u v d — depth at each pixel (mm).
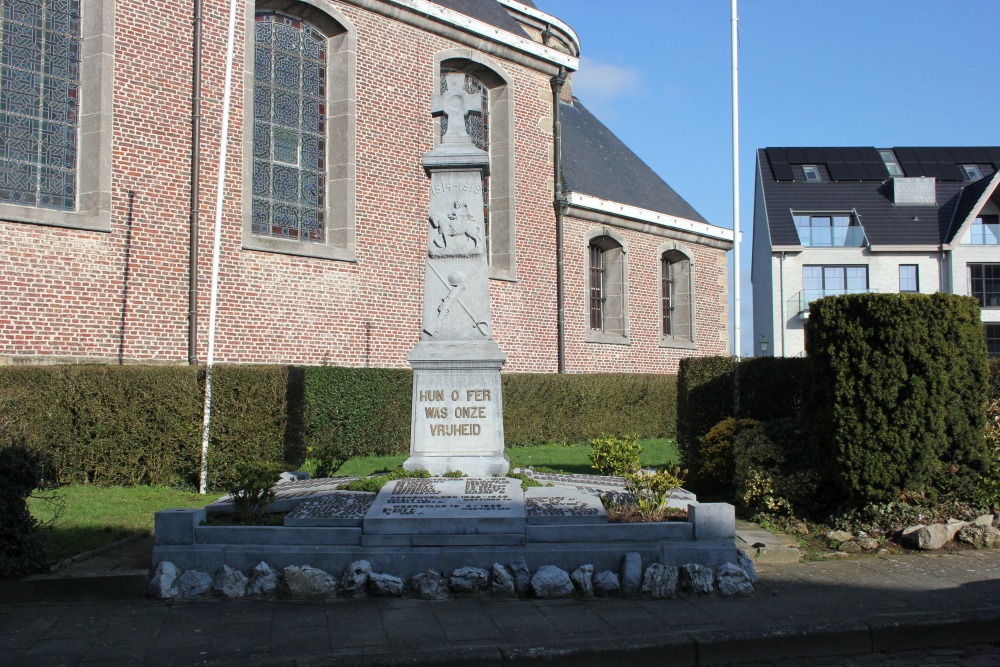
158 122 15234
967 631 6414
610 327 25297
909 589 7273
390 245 18703
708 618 6418
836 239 48188
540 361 22531
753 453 10555
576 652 5738
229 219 16047
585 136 28031
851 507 9633
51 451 11688
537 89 22969
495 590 6957
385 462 14922
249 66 16484
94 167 14492
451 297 9789
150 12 15227
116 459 12125
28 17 14211
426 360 9492
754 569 7512
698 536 7391
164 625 6223
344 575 6992
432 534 7234
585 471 14148
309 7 17625
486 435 9398
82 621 6309
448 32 20219
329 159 18250
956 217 46938
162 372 12320
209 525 7410
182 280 15391
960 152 51688
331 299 17578
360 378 15891
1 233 13320
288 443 13320
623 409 21531
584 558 7203
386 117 18859
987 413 10227
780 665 5938
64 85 14617
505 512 7402
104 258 14453
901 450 9242
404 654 5609
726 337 28984
